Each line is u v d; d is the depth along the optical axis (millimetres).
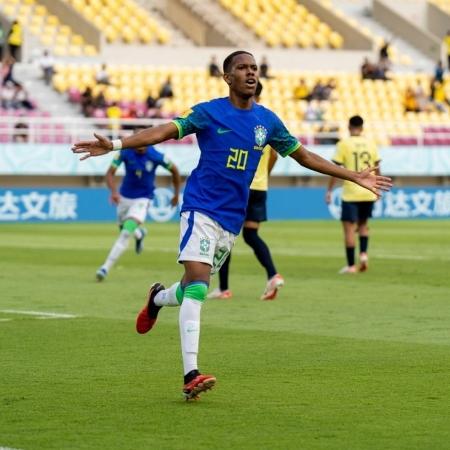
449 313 40062
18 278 52719
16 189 104875
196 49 141125
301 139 120438
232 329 35812
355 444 20453
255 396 24891
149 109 118250
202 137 24812
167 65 138750
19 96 116688
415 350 31500
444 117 136750
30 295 45625
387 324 37094
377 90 138000
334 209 116062
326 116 131125
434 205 119625
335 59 147750
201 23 147750
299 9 153625
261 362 29484
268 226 100438
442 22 160125
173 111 123312
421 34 154625
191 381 23812
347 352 31172
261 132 24906
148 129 24250
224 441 20703
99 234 87375
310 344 32656
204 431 21500
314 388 25844
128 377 27266
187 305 24344
